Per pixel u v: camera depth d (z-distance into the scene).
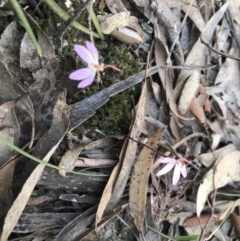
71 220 0.17
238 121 0.20
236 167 0.20
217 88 0.20
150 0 0.19
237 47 0.20
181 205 0.19
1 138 0.14
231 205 0.20
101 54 0.18
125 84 0.18
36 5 0.17
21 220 0.17
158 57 0.19
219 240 0.20
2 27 0.17
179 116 0.19
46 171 0.17
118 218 0.18
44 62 0.17
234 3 0.20
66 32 0.17
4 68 0.15
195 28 0.20
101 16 0.18
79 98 0.17
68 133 0.17
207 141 0.20
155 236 0.19
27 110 0.16
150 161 0.17
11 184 0.15
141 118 0.18
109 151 0.18
